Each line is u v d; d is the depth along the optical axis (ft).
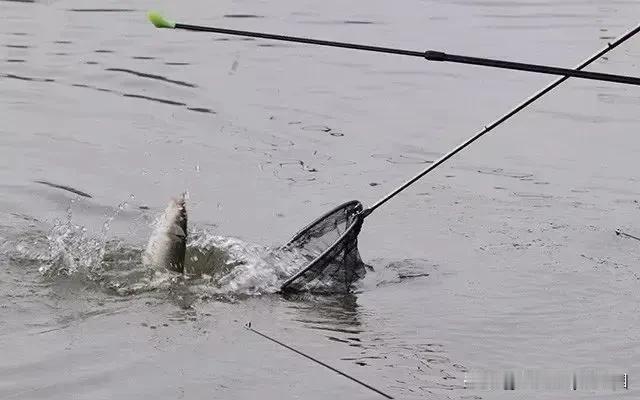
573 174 127.65
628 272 96.22
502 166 130.93
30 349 76.13
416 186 122.11
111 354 75.61
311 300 88.53
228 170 126.11
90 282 89.66
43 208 111.24
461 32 200.85
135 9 218.38
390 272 95.91
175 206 92.63
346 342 79.41
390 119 150.41
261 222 108.58
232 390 70.49
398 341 79.87
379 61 183.01
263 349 77.36
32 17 207.82
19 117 145.07
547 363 76.54
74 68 171.53
